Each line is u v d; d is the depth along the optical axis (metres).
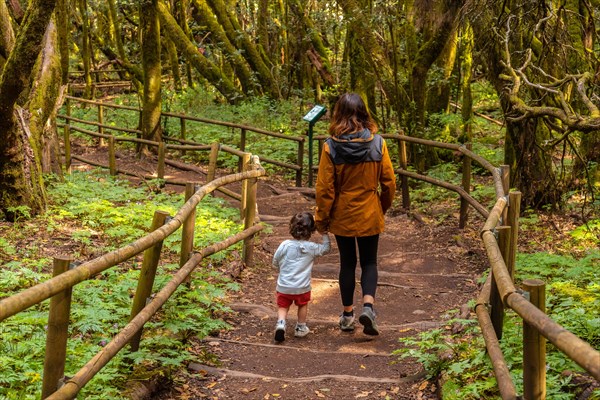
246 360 5.12
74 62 28.95
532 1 8.47
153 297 4.56
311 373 4.93
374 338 5.63
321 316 6.22
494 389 3.92
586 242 7.81
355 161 5.22
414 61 11.98
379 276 7.38
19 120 8.50
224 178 6.46
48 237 7.72
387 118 14.02
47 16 7.36
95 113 19.84
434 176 11.76
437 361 4.56
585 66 8.82
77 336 4.75
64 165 14.02
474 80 14.16
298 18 20.06
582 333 4.44
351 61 13.90
